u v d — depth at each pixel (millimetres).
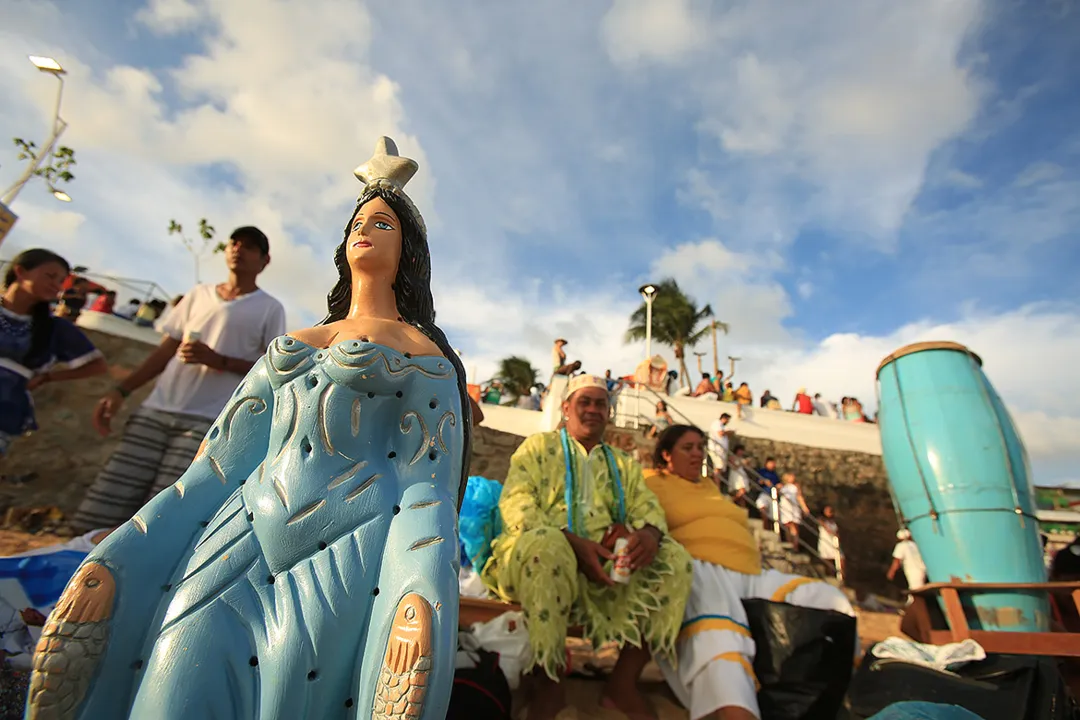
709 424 13469
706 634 2492
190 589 979
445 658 896
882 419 3648
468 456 1338
